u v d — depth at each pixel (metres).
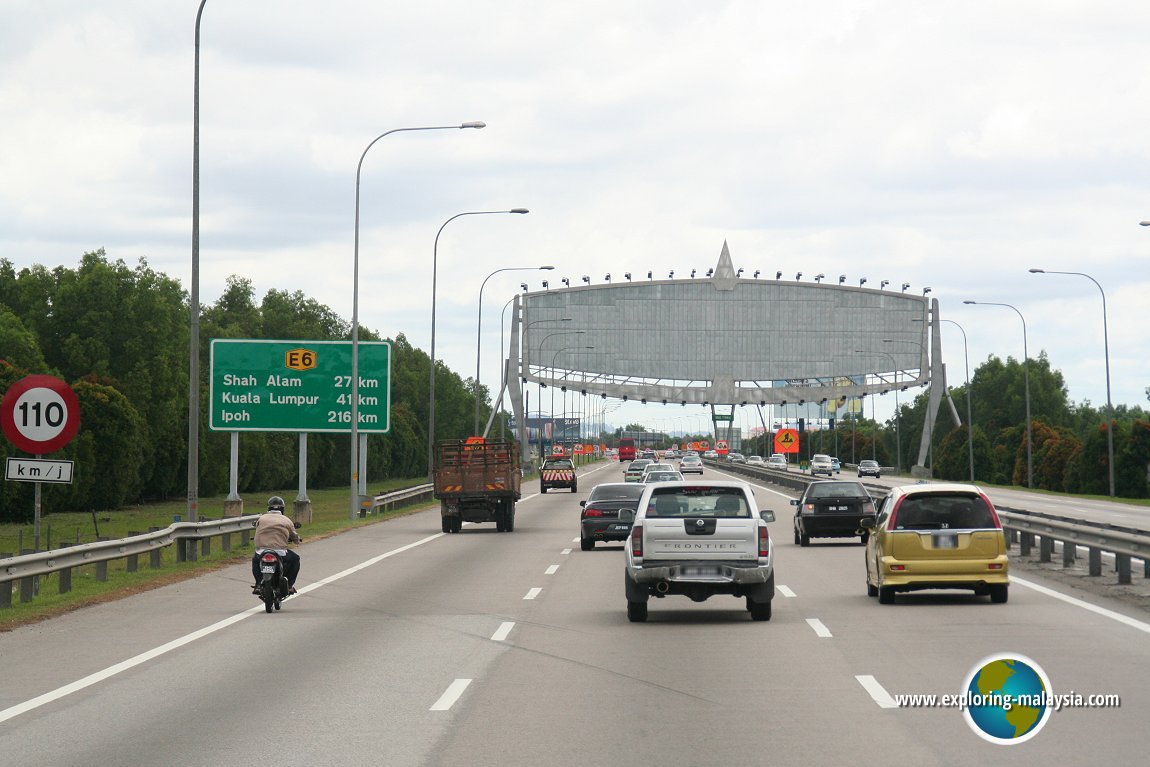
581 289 147.12
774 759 10.48
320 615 21.98
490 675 15.20
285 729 12.03
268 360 57.72
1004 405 198.50
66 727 12.27
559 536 44.91
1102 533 25.97
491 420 126.88
